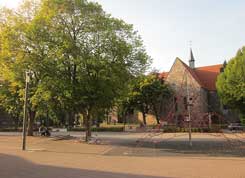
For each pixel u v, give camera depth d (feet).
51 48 114.73
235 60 214.90
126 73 119.96
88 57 111.86
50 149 90.48
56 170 52.01
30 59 117.80
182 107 173.06
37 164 59.06
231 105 218.18
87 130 120.57
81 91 113.19
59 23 118.01
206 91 260.21
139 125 244.63
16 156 71.61
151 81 239.09
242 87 206.39
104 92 114.01
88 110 120.16
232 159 69.51
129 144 111.96
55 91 114.93
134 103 239.30
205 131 168.25
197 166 57.52
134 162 63.52
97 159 68.44
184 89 251.80
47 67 115.34
